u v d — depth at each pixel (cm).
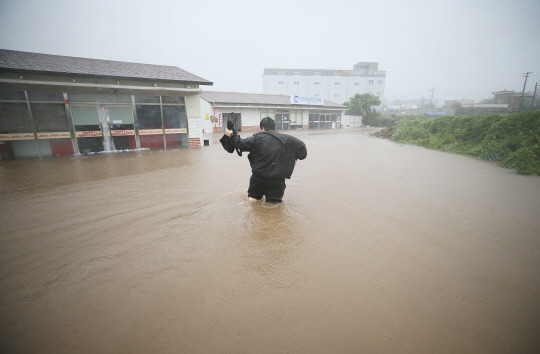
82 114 1022
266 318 182
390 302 198
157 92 1145
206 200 432
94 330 172
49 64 984
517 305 196
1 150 900
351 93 7781
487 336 169
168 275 229
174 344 161
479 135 1206
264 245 282
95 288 213
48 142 974
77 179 594
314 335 168
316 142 1572
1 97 883
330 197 454
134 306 193
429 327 175
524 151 773
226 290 210
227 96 2664
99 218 358
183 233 310
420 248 279
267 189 395
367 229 325
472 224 344
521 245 287
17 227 329
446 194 483
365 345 161
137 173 657
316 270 238
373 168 738
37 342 162
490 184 562
